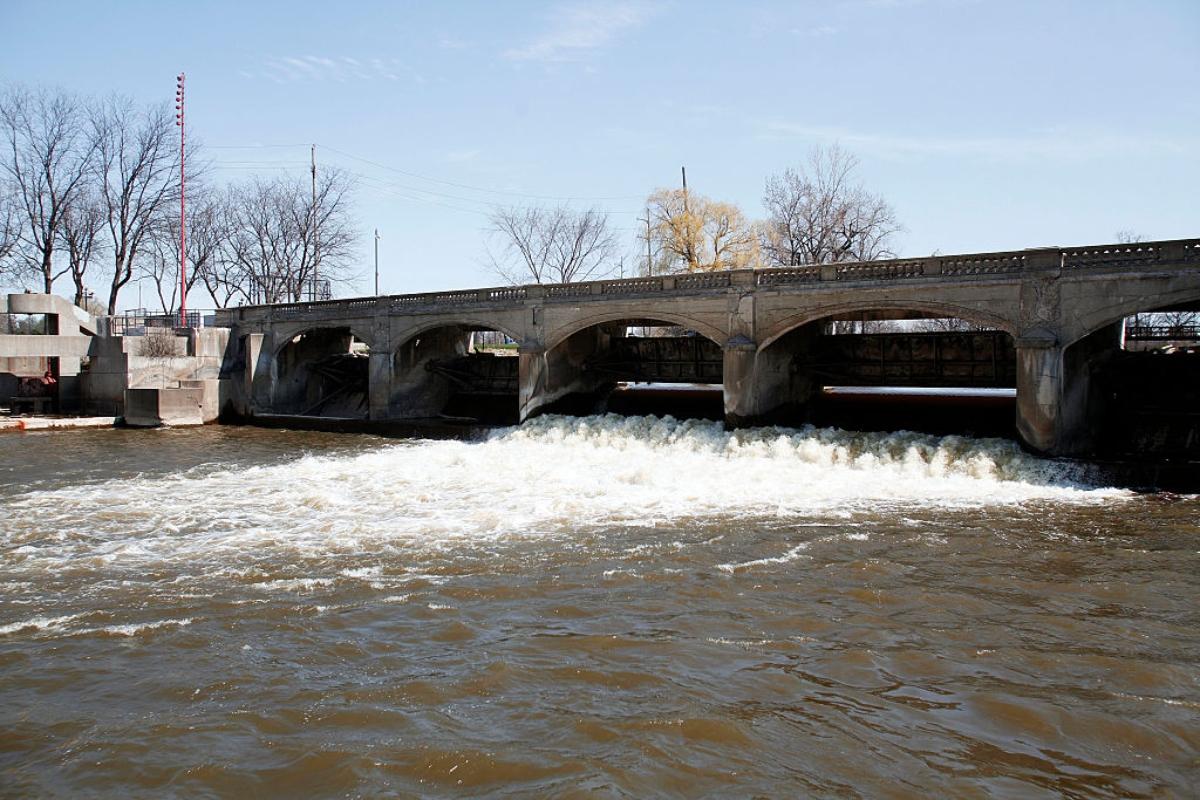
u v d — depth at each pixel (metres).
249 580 15.05
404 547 17.19
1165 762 8.78
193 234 64.25
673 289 32.09
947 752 8.94
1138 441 25.34
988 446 24.56
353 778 8.39
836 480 23.41
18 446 34.06
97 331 47.06
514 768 8.55
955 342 29.58
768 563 15.72
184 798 8.09
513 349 65.62
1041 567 15.27
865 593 13.95
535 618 12.95
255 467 28.08
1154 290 21.91
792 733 9.31
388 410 40.91
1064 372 23.58
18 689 10.60
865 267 27.30
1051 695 10.27
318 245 66.50
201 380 44.25
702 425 30.98
